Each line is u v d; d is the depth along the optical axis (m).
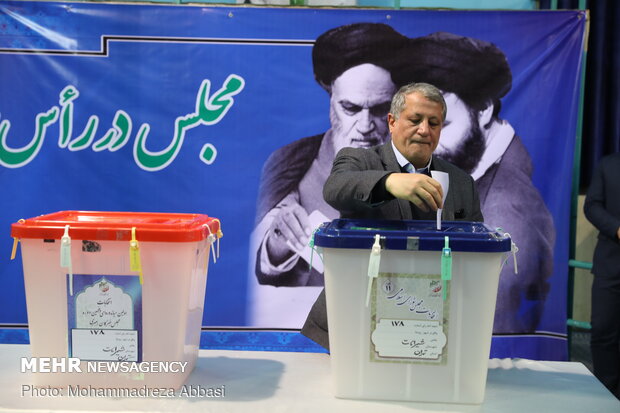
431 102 1.37
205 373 1.10
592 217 2.39
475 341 0.94
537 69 2.41
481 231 1.00
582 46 2.40
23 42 2.42
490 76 2.41
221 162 2.47
